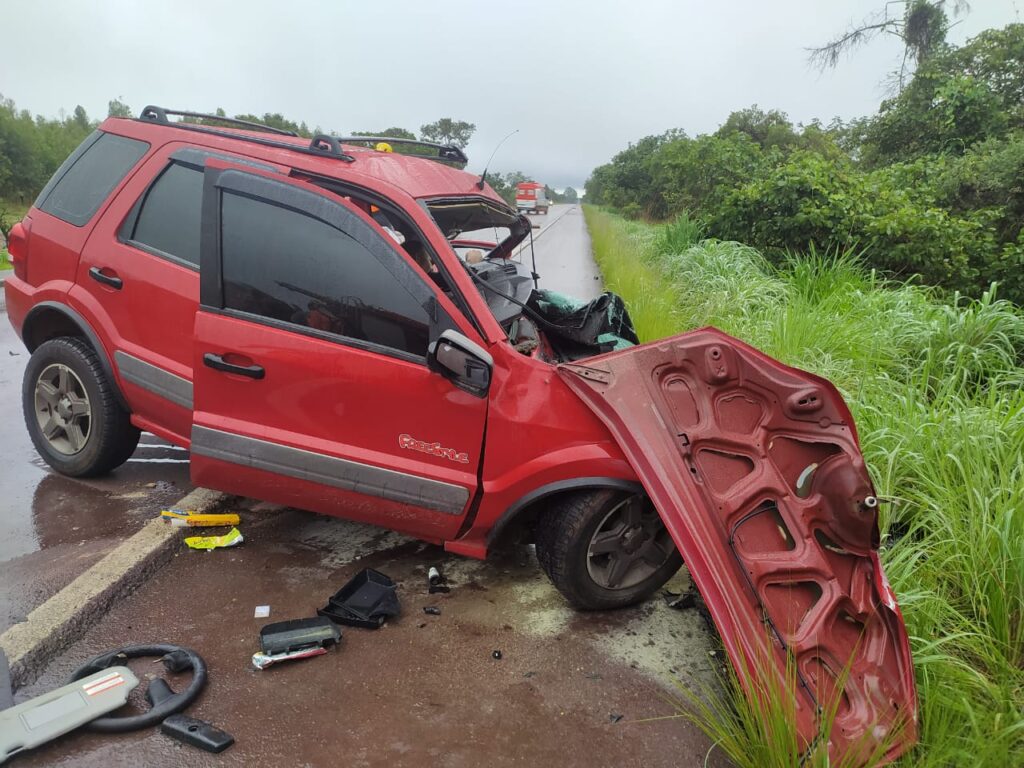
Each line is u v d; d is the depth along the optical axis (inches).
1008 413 154.8
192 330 124.9
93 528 138.2
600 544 115.7
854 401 169.0
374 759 88.7
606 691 103.2
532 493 110.6
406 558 136.3
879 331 223.3
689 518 99.4
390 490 115.6
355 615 113.8
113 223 134.7
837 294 277.6
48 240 143.8
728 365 109.7
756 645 90.7
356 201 119.5
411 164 136.8
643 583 123.1
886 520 134.7
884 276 345.1
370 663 106.4
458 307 112.6
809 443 106.6
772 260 385.4
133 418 142.3
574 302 176.4
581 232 1051.3
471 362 107.5
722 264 344.2
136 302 131.1
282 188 116.9
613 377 108.8
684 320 293.9
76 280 139.4
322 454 116.4
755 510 101.7
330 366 113.3
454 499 113.6
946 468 138.6
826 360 207.5
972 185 411.8
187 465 169.6
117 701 91.6
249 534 140.8
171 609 116.1
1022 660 104.3
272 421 118.6
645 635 117.2
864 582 98.7
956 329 215.6
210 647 107.4
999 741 81.1
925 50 689.0
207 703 96.0
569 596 118.2
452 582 129.2
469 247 209.2
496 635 114.8
